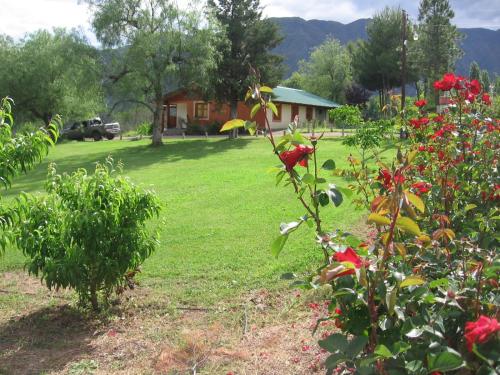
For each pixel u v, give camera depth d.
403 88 25.84
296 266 6.53
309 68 62.84
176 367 4.00
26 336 4.89
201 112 36.75
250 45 28.42
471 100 4.21
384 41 48.69
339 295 2.07
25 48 36.38
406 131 5.06
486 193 3.84
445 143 4.09
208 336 4.57
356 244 2.15
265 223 9.30
